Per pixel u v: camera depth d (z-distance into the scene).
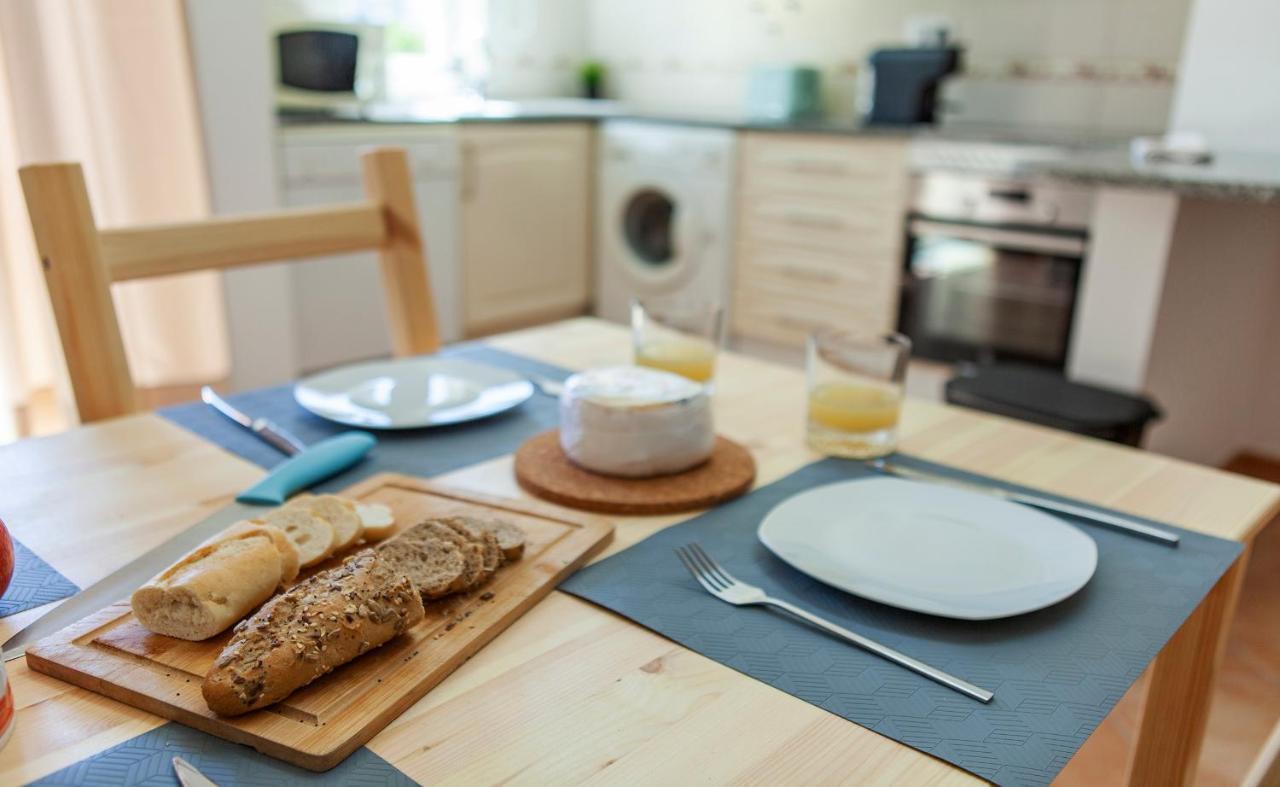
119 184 2.52
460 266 3.46
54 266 0.97
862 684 0.54
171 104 2.56
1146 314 2.31
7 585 0.58
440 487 0.78
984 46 3.39
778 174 3.28
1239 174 2.05
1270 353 2.97
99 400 1.00
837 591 0.65
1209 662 0.87
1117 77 3.12
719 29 4.09
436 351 1.31
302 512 0.66
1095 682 0.56
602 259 3.93
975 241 2.82
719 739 0.50
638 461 0.80
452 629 0.57
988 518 0.74
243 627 0.51
